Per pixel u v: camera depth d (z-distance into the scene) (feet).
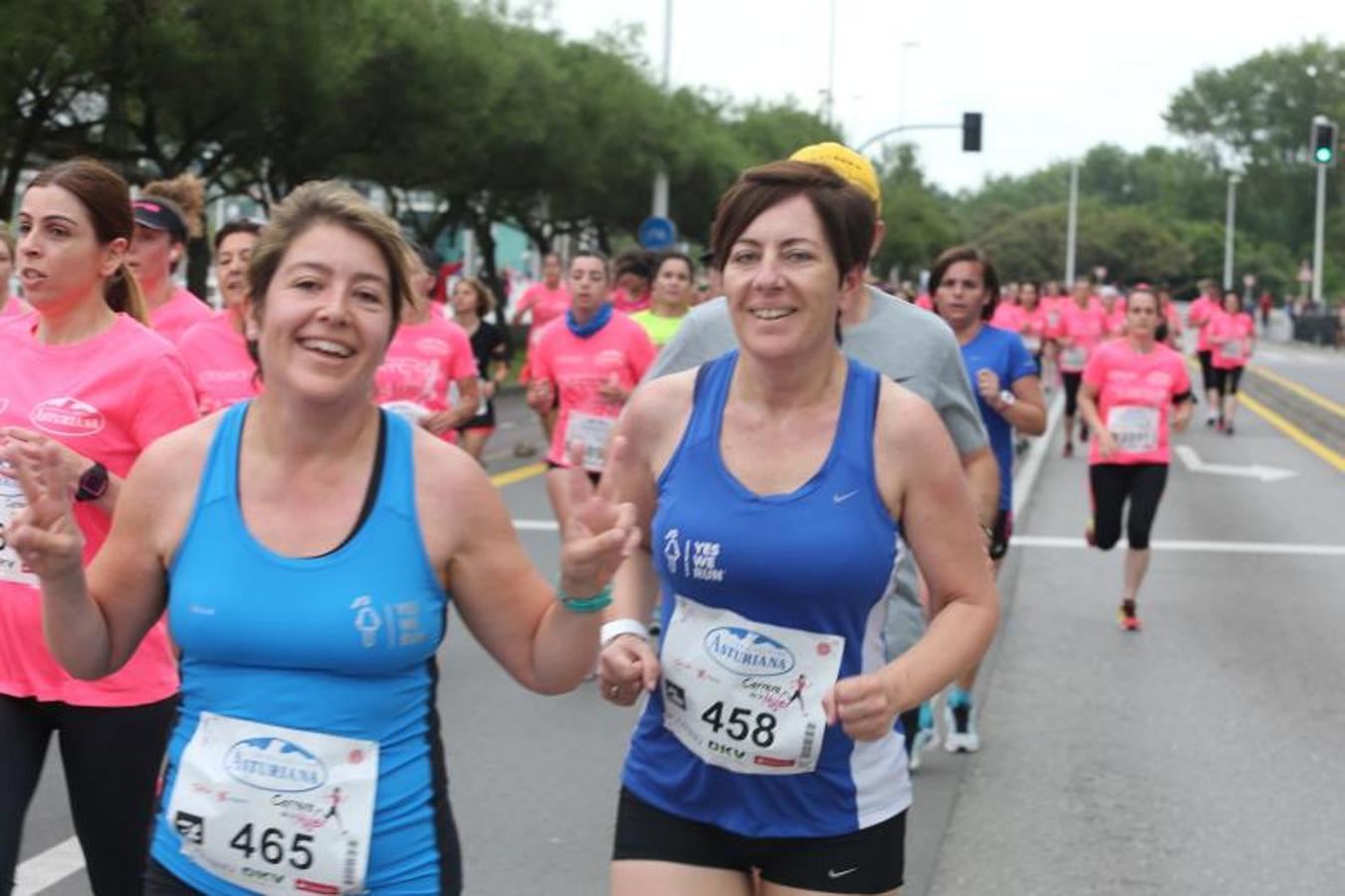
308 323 8.70
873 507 9.84
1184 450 66.23
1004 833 18.52
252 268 8.91
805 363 9.90
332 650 8.65
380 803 8.80
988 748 22.15
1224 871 17.37
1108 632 30.04
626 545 8.82
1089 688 25.67
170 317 19.15
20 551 8.96
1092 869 17.39
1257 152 384.06
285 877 8.77
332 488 8.82
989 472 15.10
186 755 8.86
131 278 13.47
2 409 12.37
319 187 8.96
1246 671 26.91
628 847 10.36
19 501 11.68
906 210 245.45
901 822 10.33
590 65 102.83
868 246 10.06
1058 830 18.65
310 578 8.68
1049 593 33.91
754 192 9.95
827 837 10.02
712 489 9.95
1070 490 52.37
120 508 9.11
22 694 11.87
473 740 21.99
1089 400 30.45
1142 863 17.58
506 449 61.82
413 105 79.92
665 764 10.29
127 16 59.88
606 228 146.20
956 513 10.01
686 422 10.27
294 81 66.90
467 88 81.25
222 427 9.00
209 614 8.70
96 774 12.00
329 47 66.44
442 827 9.12
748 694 9.90
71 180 12.37
